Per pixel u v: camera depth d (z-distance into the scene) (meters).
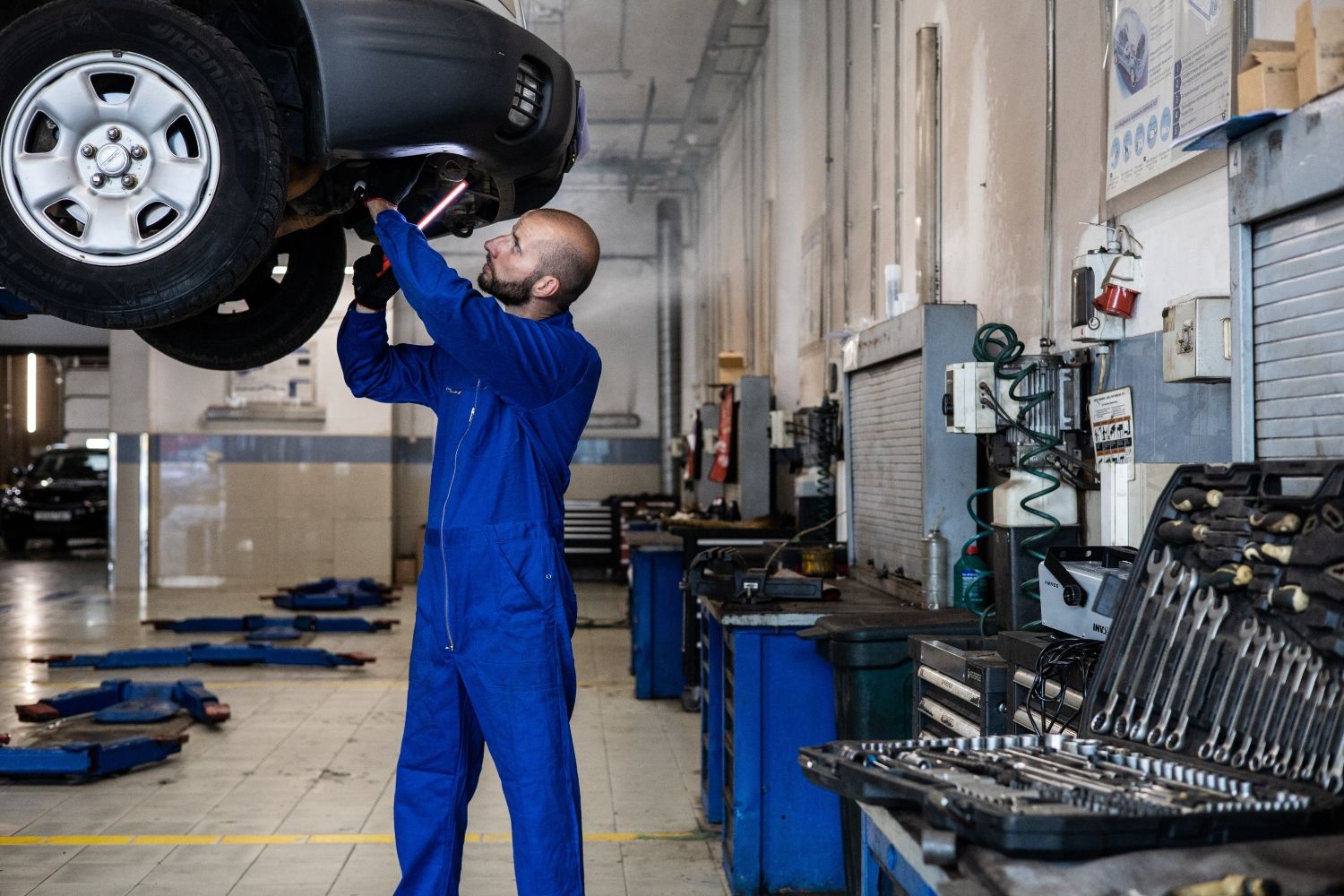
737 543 5.68
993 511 2.98
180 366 10.62
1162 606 1.54
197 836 3.54
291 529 10.67
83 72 2.05
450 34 2.19
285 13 2.20
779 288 7.66
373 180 2.28
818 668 3.03
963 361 3.30
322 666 6.55
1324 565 1.31
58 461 15.23
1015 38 3.44
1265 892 0.94
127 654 6.52
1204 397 2.31
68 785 4.09
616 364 12.92
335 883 3.15
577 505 11.38
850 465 4.29
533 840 2.07
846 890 2.82
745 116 9.56
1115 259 2.65
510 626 2.09
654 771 4.36
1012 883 1.02
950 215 4.17
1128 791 1.21
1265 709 1.34
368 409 10.71
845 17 5.98
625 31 9.05
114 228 2.05
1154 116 2.52
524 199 2.59
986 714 2.07
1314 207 1.52
